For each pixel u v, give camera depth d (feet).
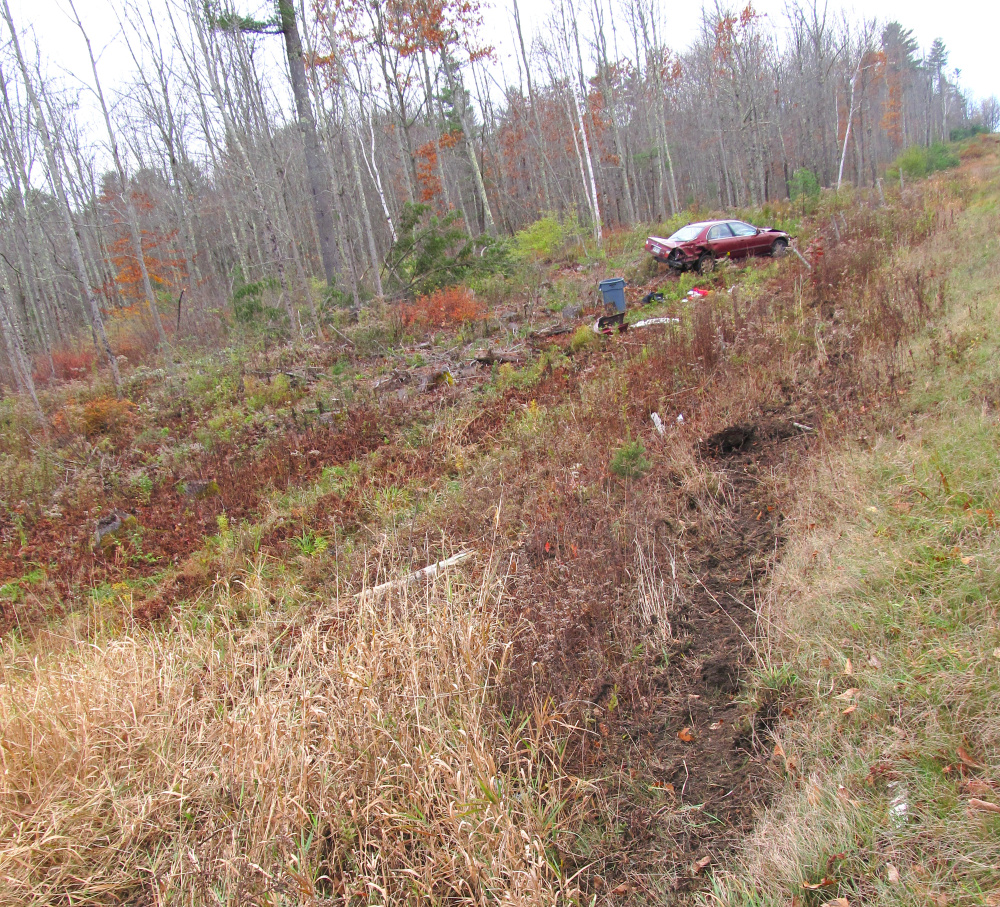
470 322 45.42
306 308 58.95
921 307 25.50
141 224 101.24
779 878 8.55
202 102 63.46
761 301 32.94
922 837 8.18
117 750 11.88
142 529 24.79
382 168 106.73
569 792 11.09
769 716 11.41
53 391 50.26
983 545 11.82
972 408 17.13
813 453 18.92
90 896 9.70
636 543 16.30
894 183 87.97
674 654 13.55
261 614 17.07
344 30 72.59
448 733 11.49
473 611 14.34
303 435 30.35
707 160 142.20
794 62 118.42
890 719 10.02
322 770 10.79
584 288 49.14
